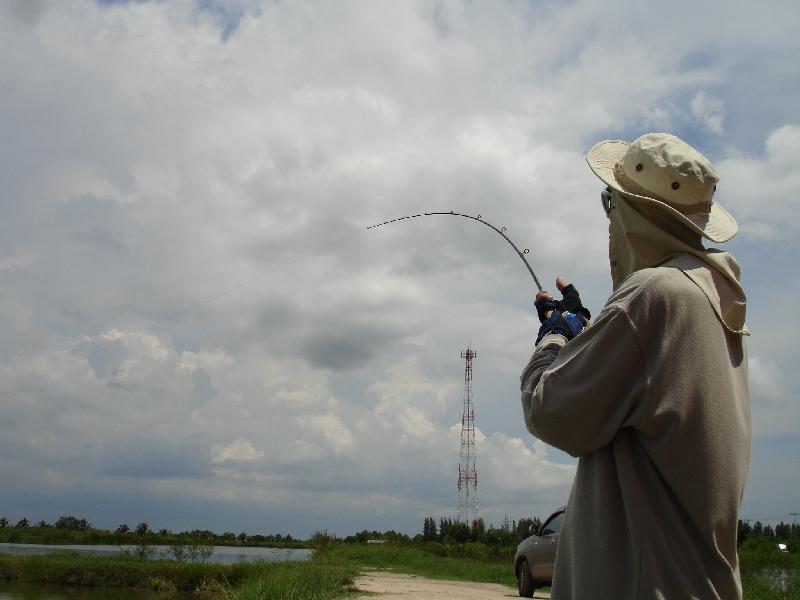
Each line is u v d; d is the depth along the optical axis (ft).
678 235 6.61
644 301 5.93
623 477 5.85
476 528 124.06
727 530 5.66
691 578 5.48
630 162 6.88
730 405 5.83
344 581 40.81
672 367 5.77
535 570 38.52
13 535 135.44
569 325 7.32
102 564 55.88
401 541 118.73
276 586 30.12
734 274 6.63
